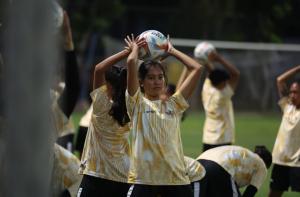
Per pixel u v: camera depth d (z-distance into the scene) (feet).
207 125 104.99
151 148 53.36
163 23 333.42
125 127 57.98
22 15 21.17
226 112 104.22
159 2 342.64
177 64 242.37
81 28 297.53
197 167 61.77
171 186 53.78
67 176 61.77
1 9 24.99
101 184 58.65
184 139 178.81
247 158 65.87
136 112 53.88
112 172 58.44
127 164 58.54
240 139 185.37
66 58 63.67
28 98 21.26
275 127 224.12
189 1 315.78
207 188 63.98
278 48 260.01
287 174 84.33
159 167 53.36
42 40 21.30
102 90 57.47
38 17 21.22
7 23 21.86
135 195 53.16
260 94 258.16
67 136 95.30
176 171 53.78
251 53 260.21
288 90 95.55
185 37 316.81
